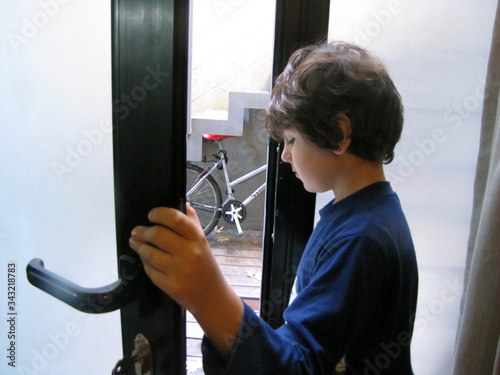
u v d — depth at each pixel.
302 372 0.43
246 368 0.41
